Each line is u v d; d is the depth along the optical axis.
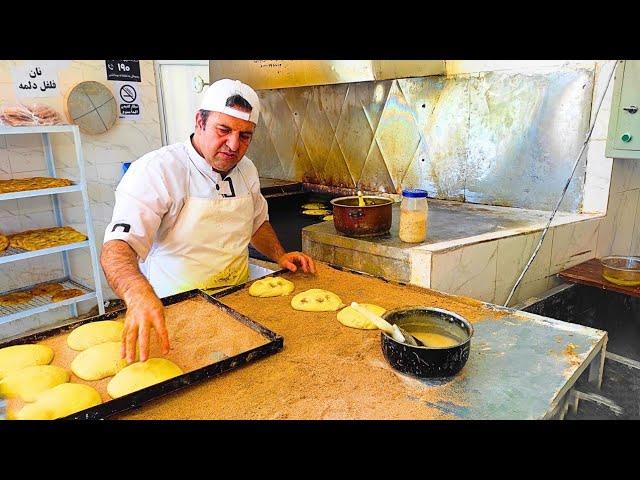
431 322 1.19
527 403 0.94
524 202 2.47
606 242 2.39
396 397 0.97
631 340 2.12
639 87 1.89
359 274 1.73
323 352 1.16
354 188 3.38
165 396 0.98
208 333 1.24
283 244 2.58
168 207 1.56
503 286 1.95
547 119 2.29
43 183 2.99
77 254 3.61
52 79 3.32
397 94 2.91
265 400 0.96
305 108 3.59
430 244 1.81
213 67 3.25
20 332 3.44
